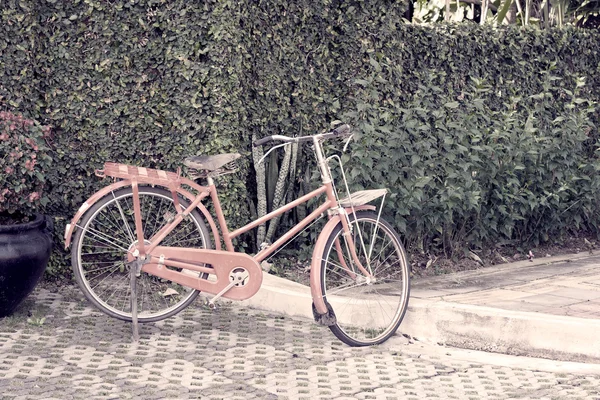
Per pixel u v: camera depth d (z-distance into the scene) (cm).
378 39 760
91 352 508
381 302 583
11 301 556
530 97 866
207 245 559
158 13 652
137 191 538
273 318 599
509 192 782
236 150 673
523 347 533
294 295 605
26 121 595
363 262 605
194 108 660
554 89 906
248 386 457
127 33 655
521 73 880
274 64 727
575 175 820
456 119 812
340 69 758
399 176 704
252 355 514
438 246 774
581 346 518
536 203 771
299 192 730
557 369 502
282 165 720
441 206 733
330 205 553
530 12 1129
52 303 609
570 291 643
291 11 731
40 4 644
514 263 768
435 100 808
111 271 668
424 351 539
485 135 783
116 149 667
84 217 545
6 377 456
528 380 480
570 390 462
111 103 662
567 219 832
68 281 665
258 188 713
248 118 718
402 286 562
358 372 489
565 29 919
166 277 542
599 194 827
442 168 746
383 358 520
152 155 669
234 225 677
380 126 737
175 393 441
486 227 777
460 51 830
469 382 475
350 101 758
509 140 791
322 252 533
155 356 505
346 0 749
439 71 815
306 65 746
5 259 539
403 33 784
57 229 663
